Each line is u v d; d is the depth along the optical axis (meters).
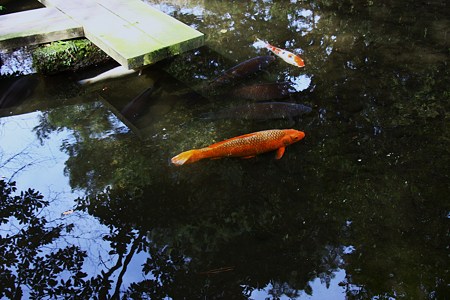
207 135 3.45
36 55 4.24
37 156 3.32
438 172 3.11
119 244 2.67
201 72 4.36
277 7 5.91
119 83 4.22
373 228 2.71
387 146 3.34
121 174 3.12
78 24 4.36
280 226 2.73
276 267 2.49
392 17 5.54
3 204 2.92
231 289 2.38
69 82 4.27
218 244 2.63
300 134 3.25
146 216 2.82
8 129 3.64
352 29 5.22
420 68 4.37
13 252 2.63
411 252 2.56
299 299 2.32
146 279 2.46
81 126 3.64
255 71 4.28
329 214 2.80
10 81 4.30
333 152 3.28
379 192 2.95
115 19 4.45
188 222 2.77
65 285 2.44
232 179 3.06
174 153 3.28
